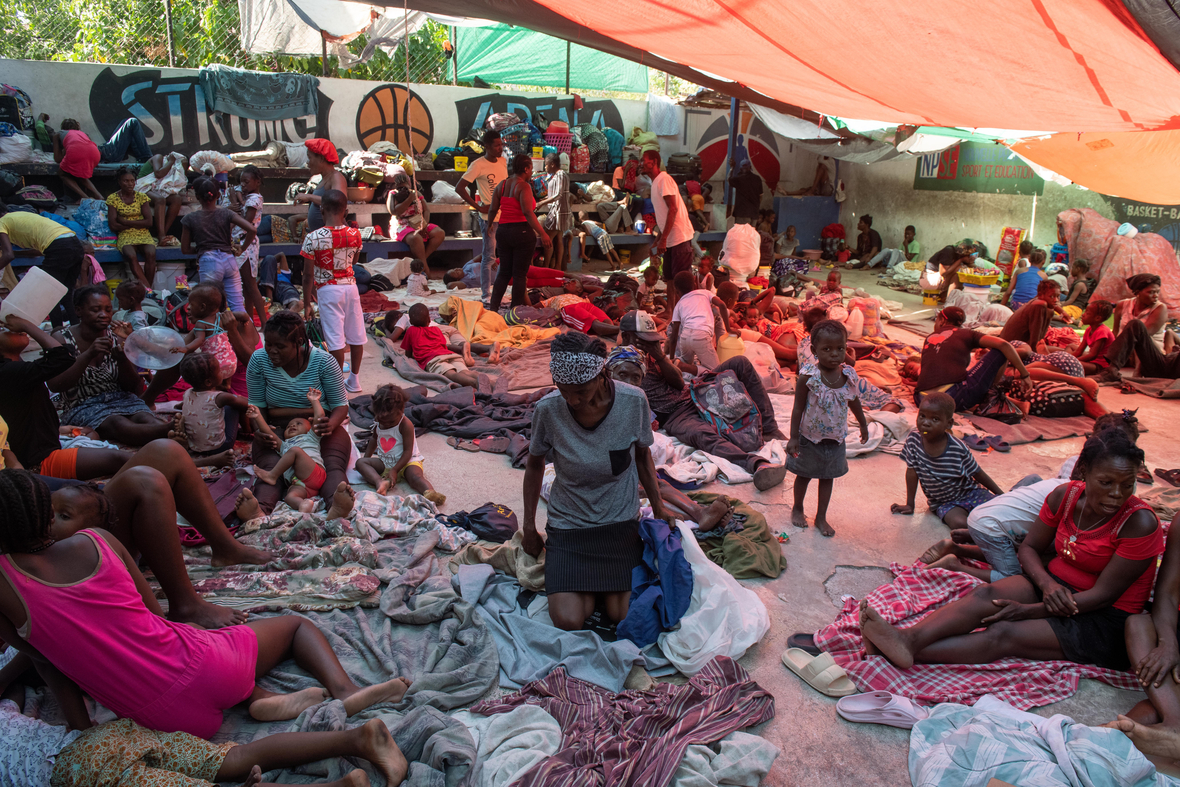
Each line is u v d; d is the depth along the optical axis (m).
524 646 3.47
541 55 15.74
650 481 3.85
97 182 11.18
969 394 6.71
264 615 3.58
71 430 4.82
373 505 4.56
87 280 7.73
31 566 2.51
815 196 16.80
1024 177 13.54
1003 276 11.96
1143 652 3.24
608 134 15.53
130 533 3.28
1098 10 3.34
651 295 10.96
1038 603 3.52
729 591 3.68
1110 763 2.71
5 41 11.73
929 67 4.79
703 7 4.59
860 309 8.95
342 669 3.18
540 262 13.12
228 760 2.62
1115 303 9.75
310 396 4.95
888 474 5.64
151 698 2.68
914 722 3.11
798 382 4.55
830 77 5.67
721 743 2.91
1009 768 2.73
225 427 4.96
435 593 3.78
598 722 2.99
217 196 8.02
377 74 14.87
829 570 4.29
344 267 6.69
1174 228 11.62
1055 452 6.09
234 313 6.33
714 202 16.75
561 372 3.31
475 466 5.53
